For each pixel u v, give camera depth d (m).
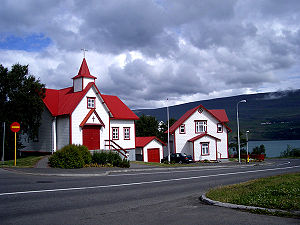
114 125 37.00
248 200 9.70
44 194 11.56
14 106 28.58
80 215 8.43
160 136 66.38
